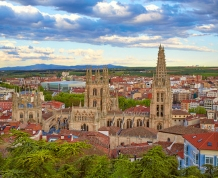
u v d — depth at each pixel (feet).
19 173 240.53
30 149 277.64
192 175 275.59
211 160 380.78
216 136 397.60
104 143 545.44
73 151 273.13
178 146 502.79
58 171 271.49
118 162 266.77
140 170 254.06
